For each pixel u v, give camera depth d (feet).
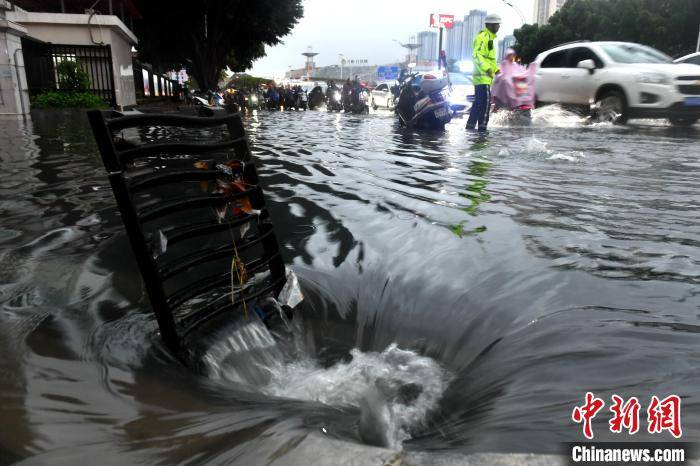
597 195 14.06
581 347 5.98
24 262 8.89
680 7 108.17
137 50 118.21
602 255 9.13
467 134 32.76
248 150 7.80
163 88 162.61
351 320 7.23
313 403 5.39
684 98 32.99
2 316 6.93
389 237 10.30
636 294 7.46
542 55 42.75
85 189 14.60
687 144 26.05
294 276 7.59
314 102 95.50
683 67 34.50
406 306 7.44
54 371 5.66
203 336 6.63
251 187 7.64
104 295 7.69
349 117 58.85
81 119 44.50
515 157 21.79
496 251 9.39
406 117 38.37
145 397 5.26
